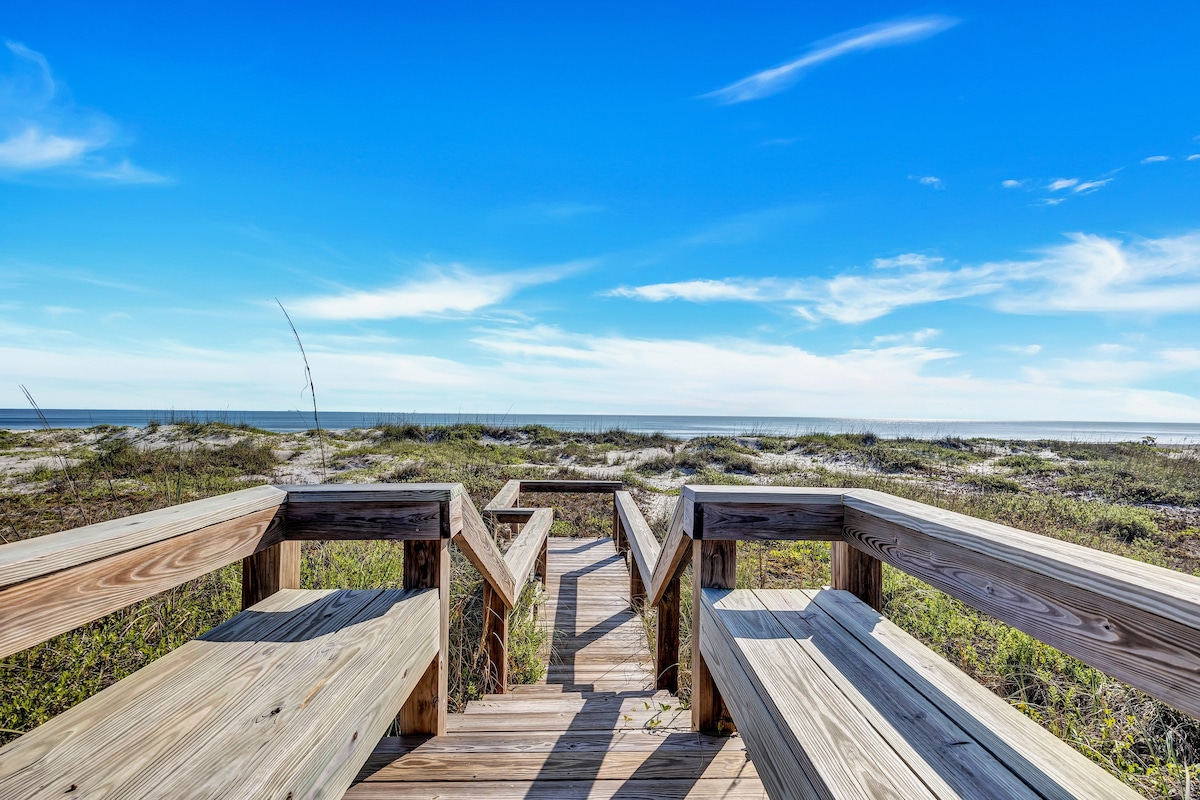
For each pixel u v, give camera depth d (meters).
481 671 2.84
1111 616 0.94
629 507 5.23
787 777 1.16
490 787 1.70
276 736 1.06
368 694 1.34
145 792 0.91
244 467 10.90
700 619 1.98
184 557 1.33
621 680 3.15
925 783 0.97
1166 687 0.84
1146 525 7.44
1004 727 1.14
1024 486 11.54
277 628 1.55
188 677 1.28
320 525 1.82
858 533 1.82
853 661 1.43
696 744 1.93
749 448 19.64
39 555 0.96
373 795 1.66
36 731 1.06
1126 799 0.92
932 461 15.88
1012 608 1.16
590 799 1.65
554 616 4.18
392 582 3.68
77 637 2.66
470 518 2.10
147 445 11.54
